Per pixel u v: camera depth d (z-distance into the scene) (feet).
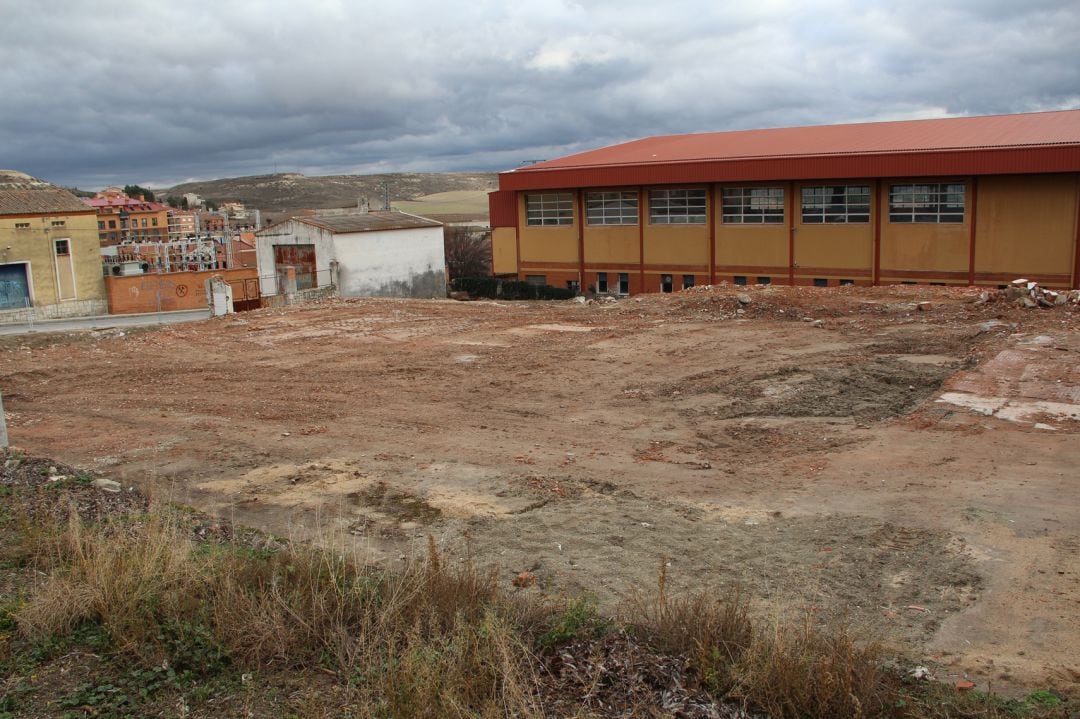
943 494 30.99
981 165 120.67
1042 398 42.55
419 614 19.79
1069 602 22.25
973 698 17.31
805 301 77.15
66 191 167.22
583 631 19.75
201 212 464.65
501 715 15.94
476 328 78.54
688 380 52.80
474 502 32.73
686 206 151.53
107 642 19.49
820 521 29.12
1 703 16.99
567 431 43.24
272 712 17.03
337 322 86.38
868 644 19.17
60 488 33.32
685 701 16.79
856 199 135.44
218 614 20.11
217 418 48.78
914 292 78.23
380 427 45.39
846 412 43.62
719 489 33.37
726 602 20.79
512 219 171.42
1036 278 122.31
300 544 25.73
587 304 93.50
